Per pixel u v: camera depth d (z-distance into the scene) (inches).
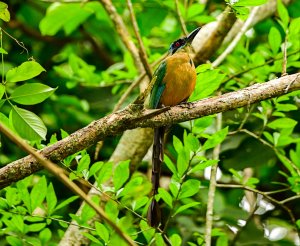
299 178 397.7
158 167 353.1
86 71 518.6
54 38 636.1
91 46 653.3
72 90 586.9
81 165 324.2
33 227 349.7
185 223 488.1
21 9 639.1
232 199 524.4
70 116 560.1
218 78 358.6
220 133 339.6
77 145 280.5
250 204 522.0
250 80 449.4
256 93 302.5
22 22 641.6
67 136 294.2
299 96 454.9
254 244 478.9
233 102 300.2
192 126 356.8
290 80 304.7
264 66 434.9
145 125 292.4
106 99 574.2
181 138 516.4
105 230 320.2
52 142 326.3
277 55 425.7
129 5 430.0
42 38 629.0
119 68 539.2
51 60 633.0
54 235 472.1
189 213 489.4
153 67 481.1
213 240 488.7
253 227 489.4
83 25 625.0
